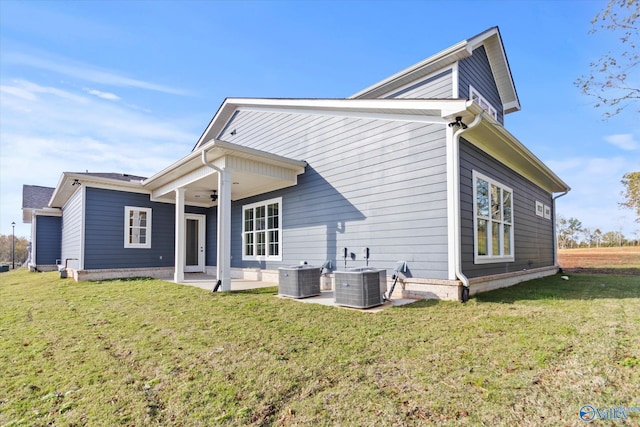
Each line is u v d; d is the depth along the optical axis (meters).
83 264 9.62
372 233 6.93
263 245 9.88
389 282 6.48
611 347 3.25
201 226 12.48
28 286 9.20
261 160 7.86
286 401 2.48
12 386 2.84
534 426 2.05
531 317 4.45
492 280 6.85
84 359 3.41
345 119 7.74
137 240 10.80
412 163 6.32
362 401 2.42
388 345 3.52
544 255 11.10
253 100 10.58
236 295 6.80
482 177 6.81
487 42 9.02
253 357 3.31
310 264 8.30
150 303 6.08
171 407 2.44
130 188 10.59
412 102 5.98
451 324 4.20
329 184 8.00
